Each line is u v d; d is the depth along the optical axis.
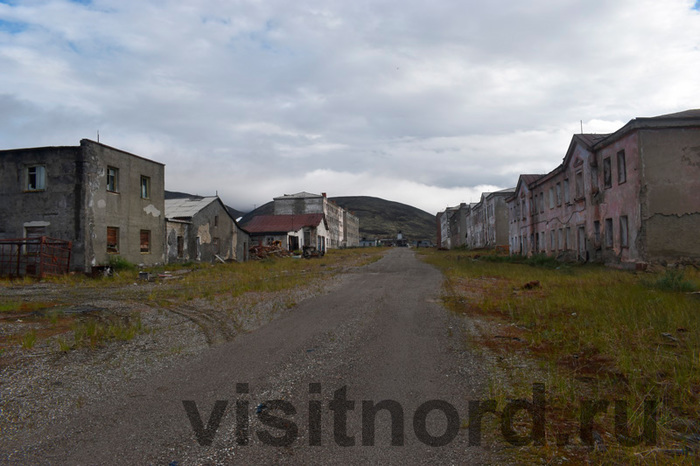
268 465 3.46
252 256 42.19
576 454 3.59
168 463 3.50
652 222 18.20
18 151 22.50
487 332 8.06
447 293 13.66
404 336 7.85
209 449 3.74
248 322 9.44
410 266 28.30
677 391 4.77
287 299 12.66
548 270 21.92
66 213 21.91
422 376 5.62
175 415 4.46
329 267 28.05
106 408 4.68
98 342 7.68
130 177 25.20
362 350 6.94
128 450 3.73
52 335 8.31
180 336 8.16
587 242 24.36
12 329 8.86
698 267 17.55
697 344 6.42
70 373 5.91
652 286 12.74
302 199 82.88
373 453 3.66
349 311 10.60
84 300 13.10
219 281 18.91
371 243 144.62
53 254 21.11
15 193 22.47
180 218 31.20
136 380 5.61
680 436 3.85
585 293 11.52
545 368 5.82
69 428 4.19
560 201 29.30
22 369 6.09
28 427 4.22
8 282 18.67
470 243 72.00
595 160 23.14
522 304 10.88
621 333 7.20
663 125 18.31
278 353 6.83
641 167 18.38
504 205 52.34
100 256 22.72
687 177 18.23
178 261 29.88
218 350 7.10
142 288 16.44
